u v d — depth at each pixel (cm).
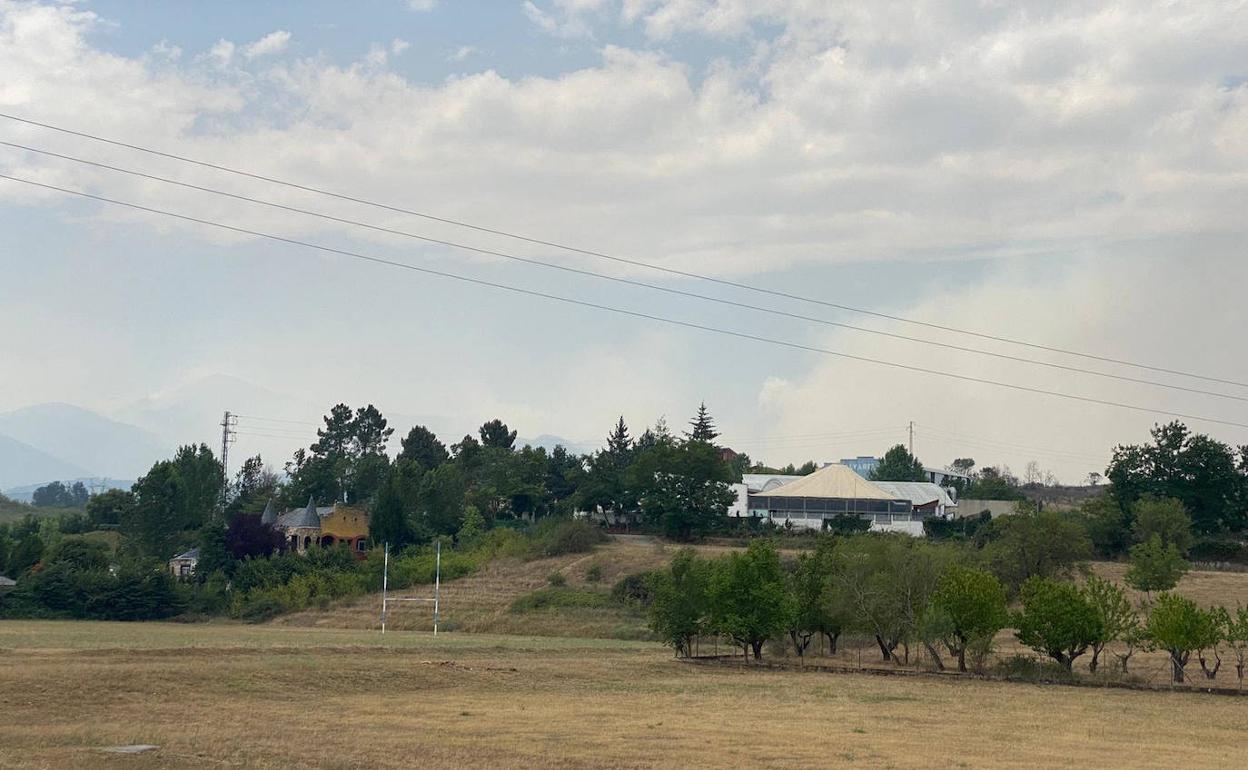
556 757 3734
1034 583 7462
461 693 5766
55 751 3594
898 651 9212
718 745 4097
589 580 13000
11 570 14600
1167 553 9531
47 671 5366
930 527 14188
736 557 8375
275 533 15612
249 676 5684
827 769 3609
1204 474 13575
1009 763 3806
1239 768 3788
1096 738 4525
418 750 3822
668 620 8450
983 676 7188
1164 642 6756
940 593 7538
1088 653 8431
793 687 6538
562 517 16550
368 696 5494
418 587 13762
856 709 5444
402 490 16512
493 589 13238
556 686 6278
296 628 11812
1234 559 12644
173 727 4206
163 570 13875
